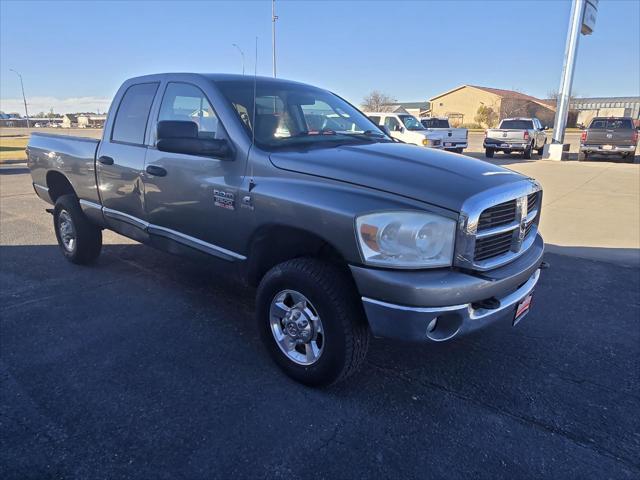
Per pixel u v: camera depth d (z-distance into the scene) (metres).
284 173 3.04
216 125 3.48
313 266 2.88
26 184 12.16
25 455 2.46
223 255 3.51
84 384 3.09
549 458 2.50
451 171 2.89
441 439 2.62
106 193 4.57
